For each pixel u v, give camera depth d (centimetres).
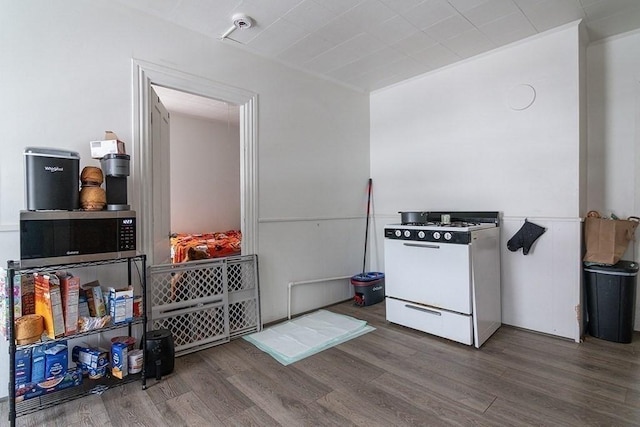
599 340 247
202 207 521
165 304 230
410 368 209
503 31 256
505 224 282
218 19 235
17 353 166
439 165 329
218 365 216
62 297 165
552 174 256
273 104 301
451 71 317
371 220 398
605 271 241
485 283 254
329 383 192
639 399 170
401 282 280
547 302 260
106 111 209
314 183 337
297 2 216
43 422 158
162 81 232
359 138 386
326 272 348
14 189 180
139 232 222
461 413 162
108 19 209
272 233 299
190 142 510
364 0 215
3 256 178
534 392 179
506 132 281
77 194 172
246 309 275
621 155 259
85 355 192
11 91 179
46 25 188
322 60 306
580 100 247
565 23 245
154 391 185
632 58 254
